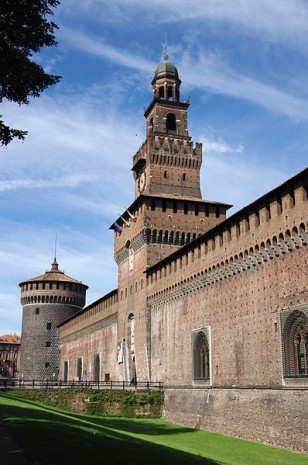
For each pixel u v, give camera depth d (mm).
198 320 53750
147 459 23922
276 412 38656
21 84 21688
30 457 19203
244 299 45125
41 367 114750
